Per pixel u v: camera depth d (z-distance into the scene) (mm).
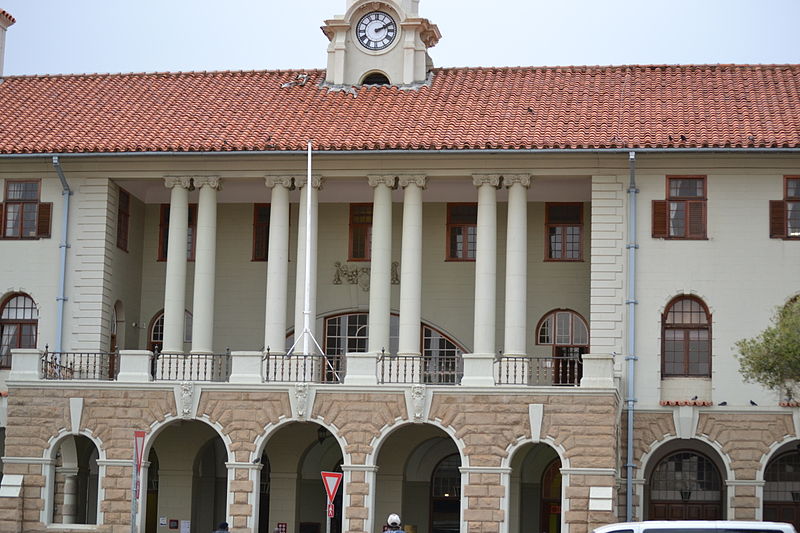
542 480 42812
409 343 40156
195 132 41781
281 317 40844
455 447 43438
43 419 39125
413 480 43406
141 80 46094
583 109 41844
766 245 39812
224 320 43656
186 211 41562
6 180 42375
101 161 41750
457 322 42750
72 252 41812
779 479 41094
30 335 42031
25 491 38938
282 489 43031
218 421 38656
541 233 42656
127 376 39250
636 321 39844
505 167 40344
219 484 44156
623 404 39500
